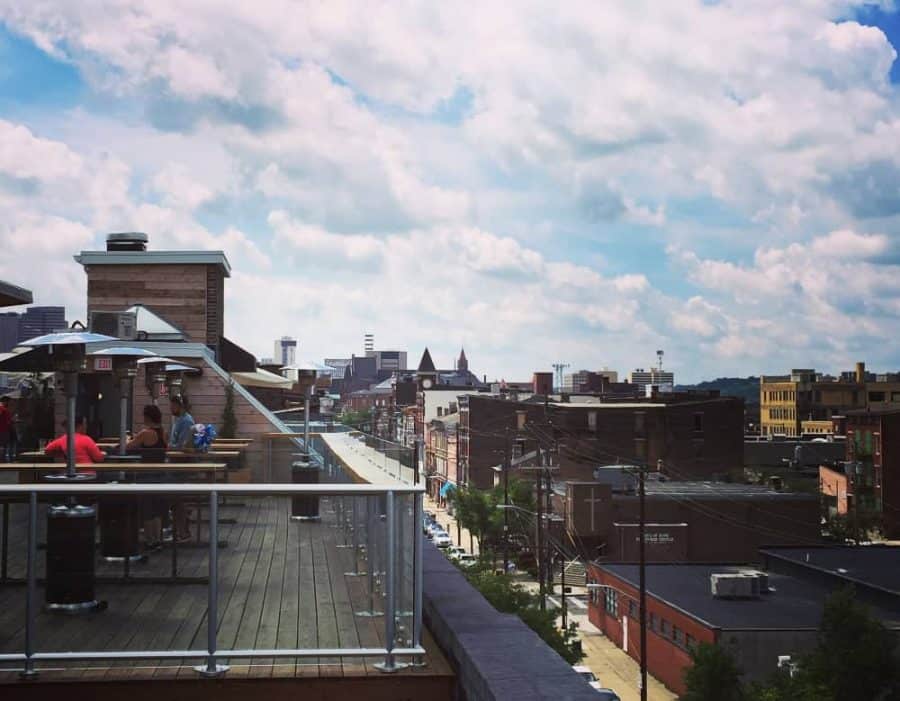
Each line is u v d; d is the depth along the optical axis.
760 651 39.72
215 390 20.45
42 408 19.09
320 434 14.66
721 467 95.31
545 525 70.81
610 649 52.75
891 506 88.69
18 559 5.52
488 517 72.69
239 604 5.57
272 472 12.17
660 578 53.00
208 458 10.65
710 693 35.12
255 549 5.59
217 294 24.50
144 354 11.05
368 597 5.63
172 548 5.57
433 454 128.62
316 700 5.39
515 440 97.38
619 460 94.88
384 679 5.37
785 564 55.75
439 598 6.25
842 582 50.00
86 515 5.54
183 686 5.34
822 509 82.12
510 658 4.69
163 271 24.34
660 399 106.88
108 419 19.88
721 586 47.12
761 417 177.75
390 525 5.59
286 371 17.77
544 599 46.75
